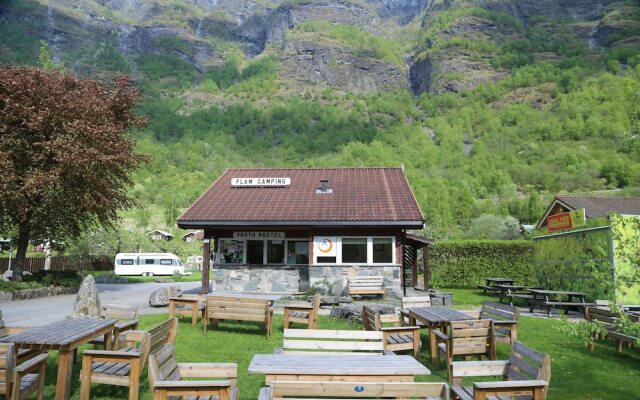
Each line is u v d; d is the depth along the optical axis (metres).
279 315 13.68
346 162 139.88
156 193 116.75
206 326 11.17
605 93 146.88
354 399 6.05
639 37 191.00
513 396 5.18
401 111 187.75
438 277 27.55
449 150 143.88
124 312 9.28
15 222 20.53
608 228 15.16
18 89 18.55
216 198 22.70
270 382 4.65
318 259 19.98
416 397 4.62
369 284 19.03
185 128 169.12
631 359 9.18
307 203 21.64
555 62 193.62
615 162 106.50
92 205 19.88
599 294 15.66
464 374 5.68
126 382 5.97
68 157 17.66
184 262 62.34
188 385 4.69
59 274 22.94
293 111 185.38
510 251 26.84
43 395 6.02
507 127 152.38
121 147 20.06
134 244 49.94
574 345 10.41
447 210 88.69
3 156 17.31
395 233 19.91
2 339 6.12
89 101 19.64
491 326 7.74
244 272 20.91
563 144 131.75
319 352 6.77
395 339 8.81
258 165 150.12
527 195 108.31
